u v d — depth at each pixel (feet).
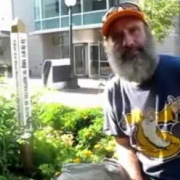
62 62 64.28
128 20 6.79
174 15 46.24
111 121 7.55
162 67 6.79
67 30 92.84
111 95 7.38
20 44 16.44
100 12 83.15
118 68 6.84
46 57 103.45
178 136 6.71
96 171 7.32
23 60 16.52
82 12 87.04
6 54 83.61
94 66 89.56
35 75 101.45
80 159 15.21
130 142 7.36
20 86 16.48
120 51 6.81
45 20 98.58
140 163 7.38
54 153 16.24
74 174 7.29
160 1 44.50
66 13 92.38
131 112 7.09
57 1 94.53
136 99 6.97
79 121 20.25
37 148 16.16
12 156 15.43
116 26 6.84
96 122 18.89
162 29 44.70
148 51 6.72
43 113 20.25
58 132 19.40
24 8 108.37
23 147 15.83
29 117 16.52
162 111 6.74
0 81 19.97
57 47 100.48
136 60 6.66
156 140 6.86
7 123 15.48
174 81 6.71
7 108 15.99
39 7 99.86
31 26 107.86
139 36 6.77
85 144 17.83
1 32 93.66
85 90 58.08
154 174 6.99
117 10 6.84
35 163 15.96
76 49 93.76
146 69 6.64
